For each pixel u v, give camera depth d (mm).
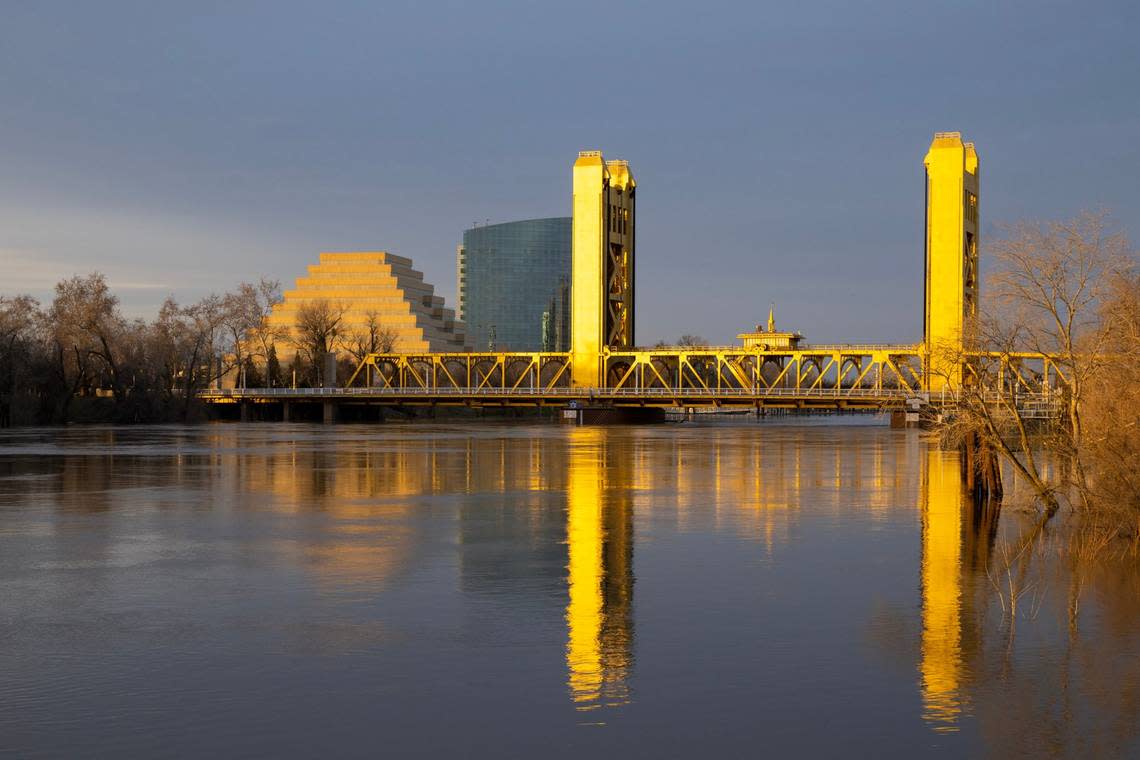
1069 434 48438
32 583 36188
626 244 199250
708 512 54156
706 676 26000
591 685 25328
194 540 45188
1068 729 22938
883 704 24219
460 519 51719
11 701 24141
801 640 29109
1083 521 47188
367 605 32938
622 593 34656
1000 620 31250
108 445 113250
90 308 176125
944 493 62719
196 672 26156
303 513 53938
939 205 163875
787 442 121438
